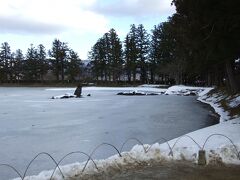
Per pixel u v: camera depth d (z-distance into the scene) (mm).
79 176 9055
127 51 105750
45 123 23688
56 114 29484
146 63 106500
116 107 36094
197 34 23891
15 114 29531
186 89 68062
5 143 16562
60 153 14328
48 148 15352
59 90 82562
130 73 108062
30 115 28750
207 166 9945
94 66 112250
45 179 8938
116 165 9898
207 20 21703
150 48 105625
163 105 38375
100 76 115250
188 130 20047
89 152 14414
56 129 20922
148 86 92312
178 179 8789
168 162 10383
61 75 119500
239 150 11031
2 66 116312
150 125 22344
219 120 24484
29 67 116625
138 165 10039
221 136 14031
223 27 22047
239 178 8859
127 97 55062
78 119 25859
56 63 115500
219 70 52500
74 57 114938
